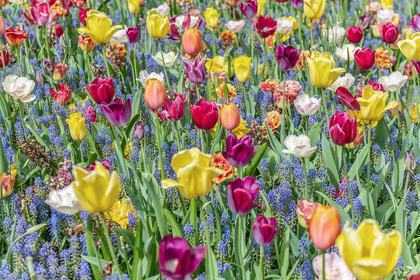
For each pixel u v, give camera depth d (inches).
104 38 168.9
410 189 149.5
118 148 141.6
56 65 194.4
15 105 192.7
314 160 154.6
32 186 141.6
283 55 158.1
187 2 297.3
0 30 187.8
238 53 234.2
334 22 298.5
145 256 114.3
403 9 359.3
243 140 108.0
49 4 247.3
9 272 111.9
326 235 83.2
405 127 178.5
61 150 160.7
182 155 92.7
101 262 113.7
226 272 110.7
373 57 182.4
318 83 141.5
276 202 132.0
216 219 122.2
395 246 73.2
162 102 126.6
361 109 129.3
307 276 110.3
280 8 339.9
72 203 102.0
